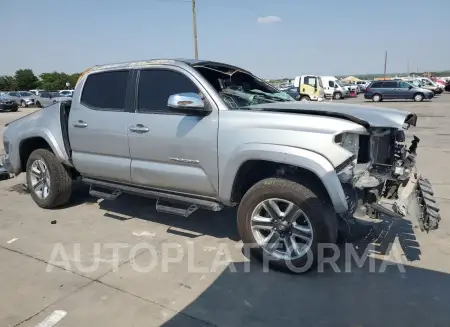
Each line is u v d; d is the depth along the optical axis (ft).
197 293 11.00
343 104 13.84
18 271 12.32
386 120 11.71
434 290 11.02
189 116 13.10
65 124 17.08
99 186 16.78
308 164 10.89
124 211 17.78
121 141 14.83
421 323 9.59
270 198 11.79
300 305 10.41
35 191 18.28
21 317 9.93
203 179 13.05
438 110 71.10
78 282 11.62
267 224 12.10
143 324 9.63
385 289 11.12
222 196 12.83
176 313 10.08
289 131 11.29
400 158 13.16
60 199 17.81
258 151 11.56
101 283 11.56
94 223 16.38
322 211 11.19
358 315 9.95
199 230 15.55
